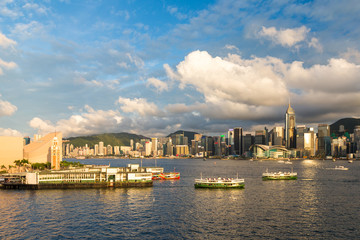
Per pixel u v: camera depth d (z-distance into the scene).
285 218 158.25
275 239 126.12
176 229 139.50
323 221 152.00
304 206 188.25
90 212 171.12
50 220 153.88
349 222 150.25
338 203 198.00
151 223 149.25
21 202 198.50
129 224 147.38
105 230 137.88
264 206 188.50
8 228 140.75
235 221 152.75
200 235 131.25
